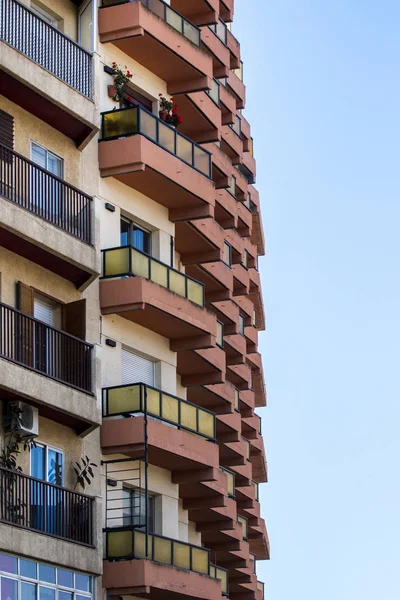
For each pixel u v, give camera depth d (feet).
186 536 158.20
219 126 166.50
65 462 129.90
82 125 137.08
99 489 134.10
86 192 139.74
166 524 145.69
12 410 121.29
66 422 129.49
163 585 133.18
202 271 167.02
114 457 137.39
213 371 161.07
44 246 127.13
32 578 119.03
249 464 194.18
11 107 130.00
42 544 120.06
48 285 131.23
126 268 138.82
